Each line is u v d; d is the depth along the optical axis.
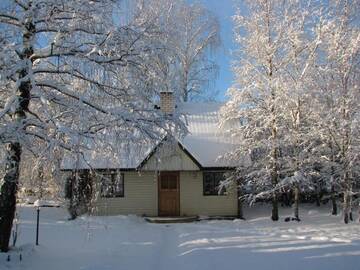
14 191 11.46
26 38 10.42
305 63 22.38
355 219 21.95
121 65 10.59
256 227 20.08
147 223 22.62
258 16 23.31
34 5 9.94
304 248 13.27
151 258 12.19
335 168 21.69
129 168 23.48
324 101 21.33
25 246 12.67
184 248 13.85
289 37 22.58
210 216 24.50
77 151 9.75
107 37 10.11
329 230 18.39
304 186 23.16
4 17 10.20
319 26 21.67
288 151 22.83
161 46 11.05
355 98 20.64
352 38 21.08
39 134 10.04
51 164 10.32
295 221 21.88
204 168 24.14
